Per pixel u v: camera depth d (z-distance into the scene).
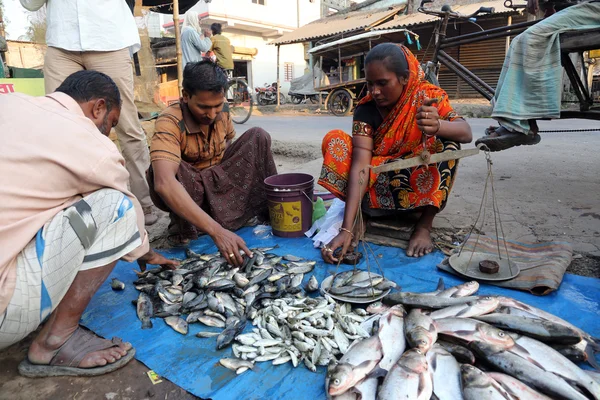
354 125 2.98
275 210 3.29
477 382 1.55
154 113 6.96
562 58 3.96
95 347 1.94
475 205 3.94
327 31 17.38
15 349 2.11
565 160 5.63
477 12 4.91
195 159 3.22
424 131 2.32
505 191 4.33
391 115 2.84
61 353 1.90
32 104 1.74
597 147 6.49
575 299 2.29
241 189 3.40
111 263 1.87
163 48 14.24
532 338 1.82
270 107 18.44
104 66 3.53
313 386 1.78
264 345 1.99
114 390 1.81
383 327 1.90
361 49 15.44
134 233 1.94
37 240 1.67
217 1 22.02
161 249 3.27
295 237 3.34
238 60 25.08
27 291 1.64
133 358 2.00
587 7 3.43
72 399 1.77
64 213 1.72
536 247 2.81
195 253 3.03
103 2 3.43
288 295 2.43
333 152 2.99
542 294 2.32
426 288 2.50
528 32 3.57
